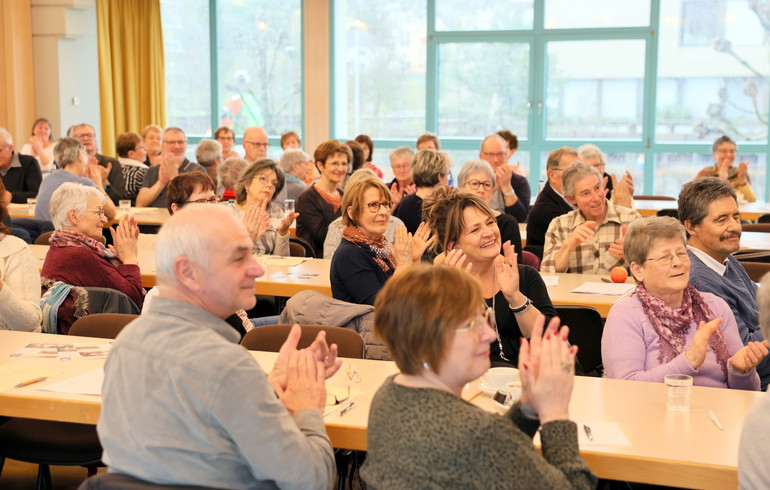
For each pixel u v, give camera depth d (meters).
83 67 10.69
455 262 2.78
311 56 10.90
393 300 1.58
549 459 1.58
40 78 10.41
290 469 1.64
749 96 9.78
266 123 11.36
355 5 10.79
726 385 2.62
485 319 1.59
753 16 9.66
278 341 2.78
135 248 3.82
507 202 6.71
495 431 1.46
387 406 1.57
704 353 2.45
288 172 7.48
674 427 2.03
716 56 9.83
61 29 10.27
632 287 3.87
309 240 5.72
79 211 3.66
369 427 1.61
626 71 10.10
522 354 1.67
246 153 8.14
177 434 1.61
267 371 2.47
